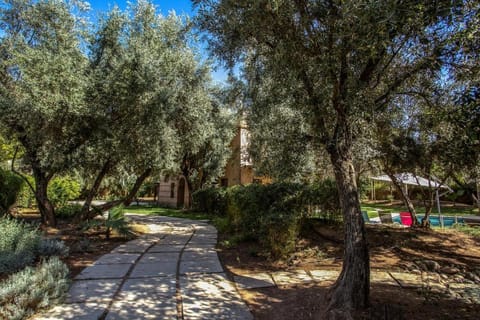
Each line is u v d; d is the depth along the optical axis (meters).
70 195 12.33
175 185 19.00
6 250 4.43
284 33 3.80
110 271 4.75
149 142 7.92
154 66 7.49
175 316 3.23
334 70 3.41
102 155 8.15
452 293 3.79
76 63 6.92
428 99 4.38
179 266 5.09
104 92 7.16
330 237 6.40
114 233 7.79
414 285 4.10
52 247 5.29
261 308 3.46
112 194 19.39
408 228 7.62
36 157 7.71
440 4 2.52
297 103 3.87
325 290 3.91
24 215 10.34
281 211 6.20
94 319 3.12
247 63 4.82
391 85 4.16
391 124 6.08
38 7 7.02
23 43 7.09
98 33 7.63
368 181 10.01
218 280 4.40
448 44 3.09
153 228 9.34
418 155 6.45
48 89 6.21
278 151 5.56
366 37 2.89
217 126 13.90
